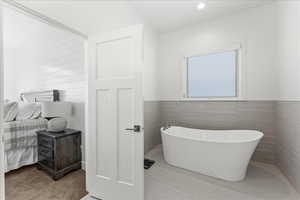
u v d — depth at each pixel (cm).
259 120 242
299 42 163
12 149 218
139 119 143
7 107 234
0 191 99
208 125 284
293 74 174
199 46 291
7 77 359
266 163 235
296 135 167
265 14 234
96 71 167
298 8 165
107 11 195
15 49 344
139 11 253
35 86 315
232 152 184
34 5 129
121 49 153
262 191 167
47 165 216
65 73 264
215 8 245
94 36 167
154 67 312
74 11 160
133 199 147
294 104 172
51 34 280
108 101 159
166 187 178
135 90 145
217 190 171
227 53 273
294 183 171
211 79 289
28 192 173
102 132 163
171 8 246
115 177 155
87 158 176
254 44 243
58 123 226
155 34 316
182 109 311
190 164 216
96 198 165
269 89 234
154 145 314
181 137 219
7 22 299
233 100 261
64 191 176
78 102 248
